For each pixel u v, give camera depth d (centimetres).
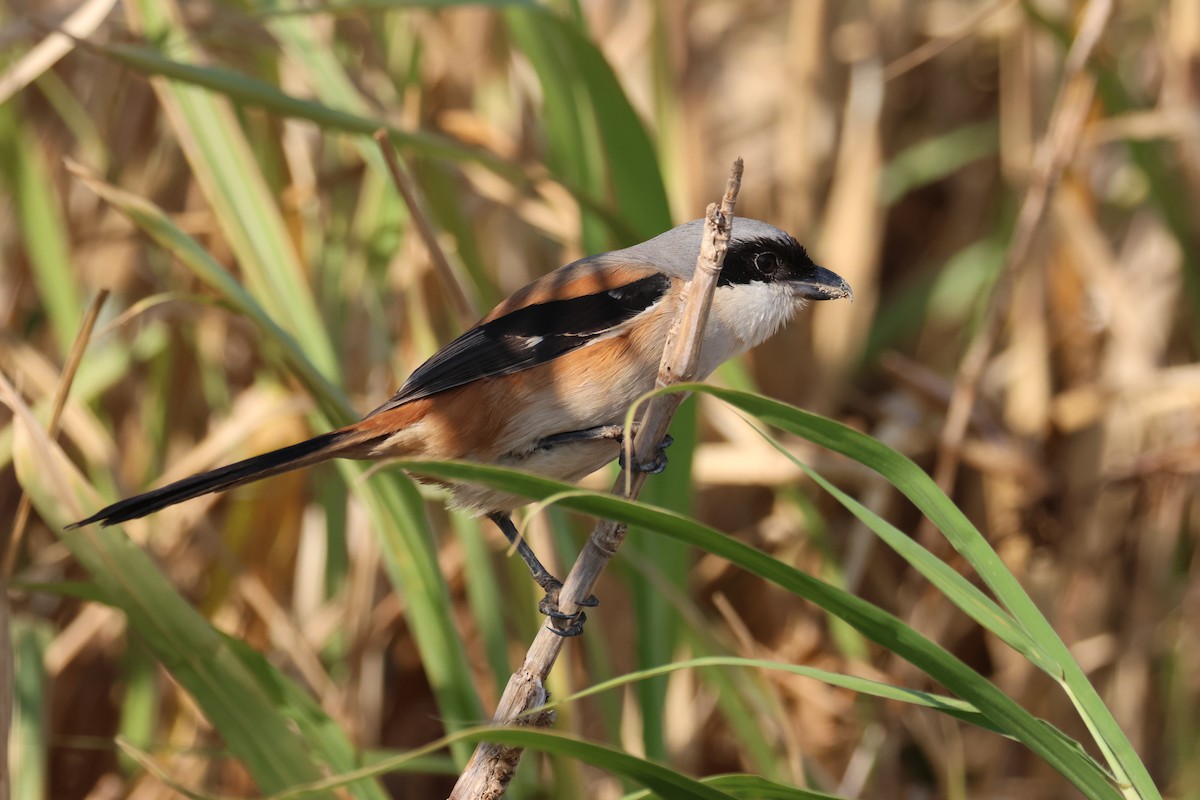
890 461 433
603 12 1042
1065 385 1101
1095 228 1043
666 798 426
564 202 864
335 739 645
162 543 912
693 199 988
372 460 663
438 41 962
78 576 929
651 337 665
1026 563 1006
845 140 1080
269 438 955
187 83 641
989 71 1213
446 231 877
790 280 736
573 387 659
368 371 958
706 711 950
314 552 937
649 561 748
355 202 980
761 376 1033
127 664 875
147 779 860
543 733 393
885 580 1030
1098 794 427
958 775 884
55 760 928
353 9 687
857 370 1168
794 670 436
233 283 655
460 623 947
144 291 994
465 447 657
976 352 938
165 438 974
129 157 1015
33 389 925
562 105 808
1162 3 1052
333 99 806
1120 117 939
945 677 426
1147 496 991
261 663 641
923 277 1193
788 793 456
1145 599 993
